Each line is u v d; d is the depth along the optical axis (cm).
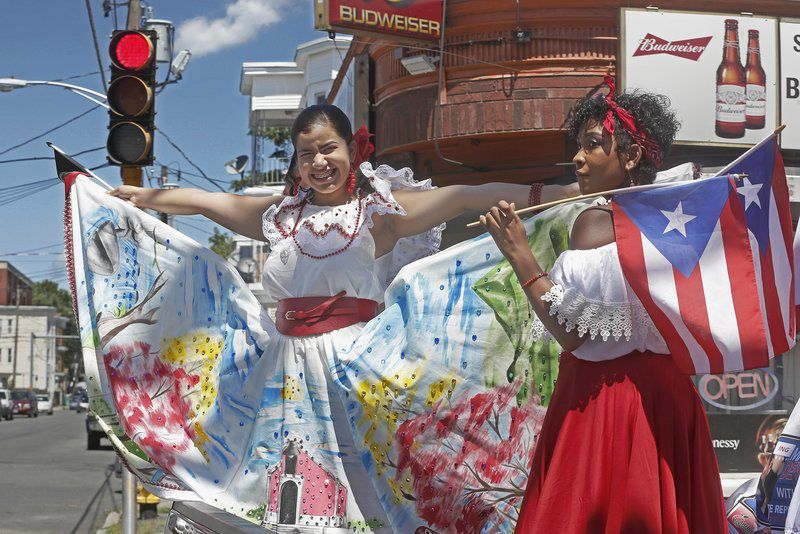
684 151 1140
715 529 298
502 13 1161
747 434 1014
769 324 302
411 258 428
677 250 295
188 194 442
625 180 316
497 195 404
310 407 402
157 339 426
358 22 1142
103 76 1336
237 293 420
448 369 380
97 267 431
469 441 377
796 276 349
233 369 417
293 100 3128
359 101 1355
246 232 442
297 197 418
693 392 311
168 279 429
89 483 1564
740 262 296
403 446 384
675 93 1115
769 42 1129
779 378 1023
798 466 368
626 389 300
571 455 301
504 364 375
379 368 387
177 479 413
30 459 2078
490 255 380
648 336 303
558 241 367
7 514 1181
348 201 415
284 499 396
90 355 425
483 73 1180
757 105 1123
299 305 408
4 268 10325
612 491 293
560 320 302
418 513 382
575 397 307
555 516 298
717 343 291
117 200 436
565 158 1190
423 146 1247
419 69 1200
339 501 394
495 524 373
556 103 1153
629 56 1112
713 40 1121
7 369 9875
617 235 297
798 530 351
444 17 1159
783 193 314
